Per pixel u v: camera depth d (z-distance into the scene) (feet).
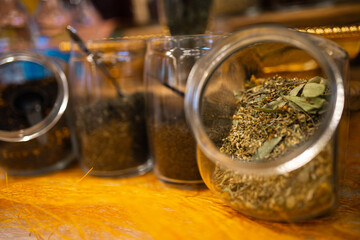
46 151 0.97
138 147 0.91
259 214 0.62
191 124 0.65
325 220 0.64
